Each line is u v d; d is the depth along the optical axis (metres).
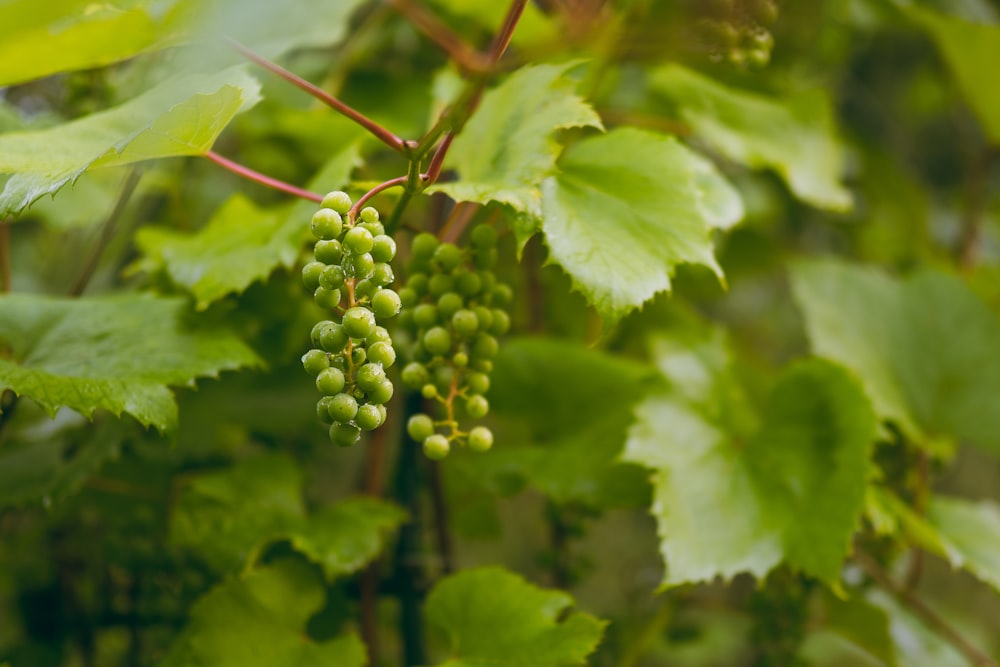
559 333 1.37
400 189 1.07
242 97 1.02
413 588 1.23
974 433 1.25
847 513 1.12
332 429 0.99
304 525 1.15
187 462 1.25
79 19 1.03
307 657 1.13
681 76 1.27
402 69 1.38
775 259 1.42
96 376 1.08
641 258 1.06
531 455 1.20
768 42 1.15
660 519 1.13
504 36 1.03
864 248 1.53
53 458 1.19
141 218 1.35
